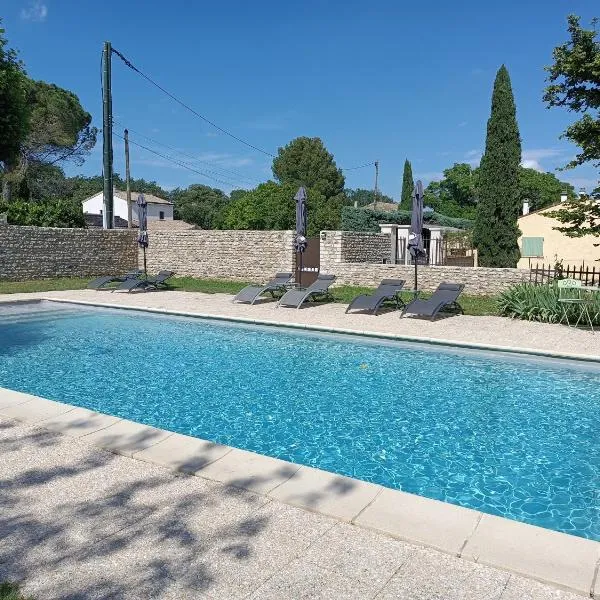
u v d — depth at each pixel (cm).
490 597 277
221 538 332
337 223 4800
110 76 2450
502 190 1967
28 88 3747
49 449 475
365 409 714
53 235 2152
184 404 734
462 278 1638
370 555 314
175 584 286
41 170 4350
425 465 543
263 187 4528
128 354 1013
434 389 793
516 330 1100
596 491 487
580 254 2520
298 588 283
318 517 359
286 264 2005
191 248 2255
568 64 1314
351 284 1848
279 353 1009
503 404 729
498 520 353
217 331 1206
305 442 604
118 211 5681
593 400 742
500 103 1947
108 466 439
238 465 438
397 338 1056
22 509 367
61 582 287
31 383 831
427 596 277
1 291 1727
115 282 2025
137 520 353
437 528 342
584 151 1367
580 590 279
